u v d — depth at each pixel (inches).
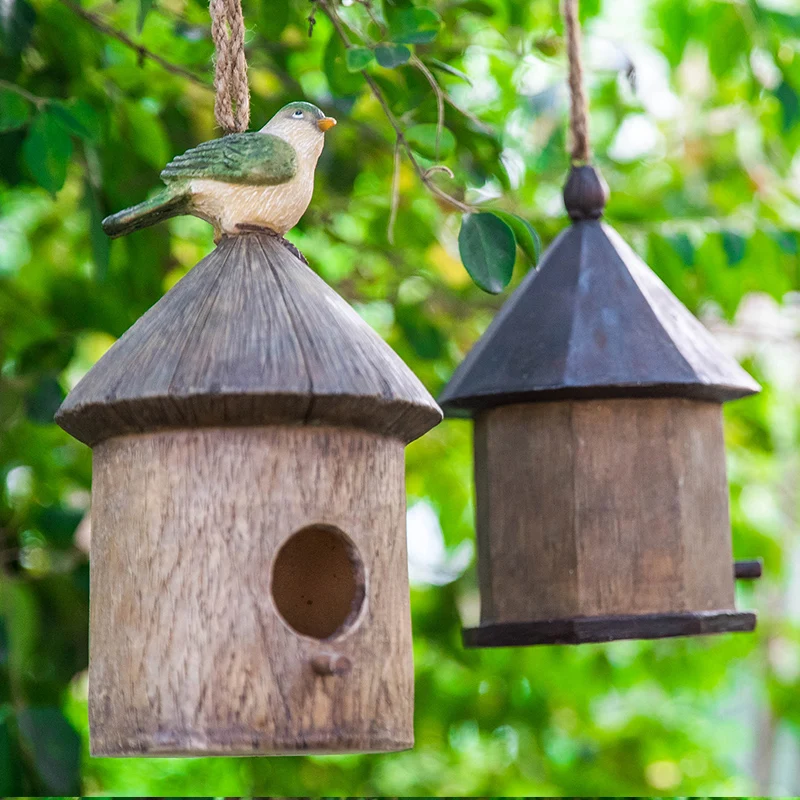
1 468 376.5
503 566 283.9
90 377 222.1
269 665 210.4
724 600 286.4
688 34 425.4
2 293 397.4
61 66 339.0
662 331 280.2
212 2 237.5
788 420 528.7
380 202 418.9
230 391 208.5
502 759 496.4
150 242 373.1
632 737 501.4
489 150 340.8
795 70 399.9
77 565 362.6
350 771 449.4
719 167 455.5
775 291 403.2
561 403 280.2
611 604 275.0
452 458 469.1
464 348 455.8
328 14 287.1
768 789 719.7
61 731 319.3
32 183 336.8
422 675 458.6
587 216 300.5
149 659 212.4
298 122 236.2
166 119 372.8
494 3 396.8
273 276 224.5
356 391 212.8
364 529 218.5
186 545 213.2
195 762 479.5
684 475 279.7
